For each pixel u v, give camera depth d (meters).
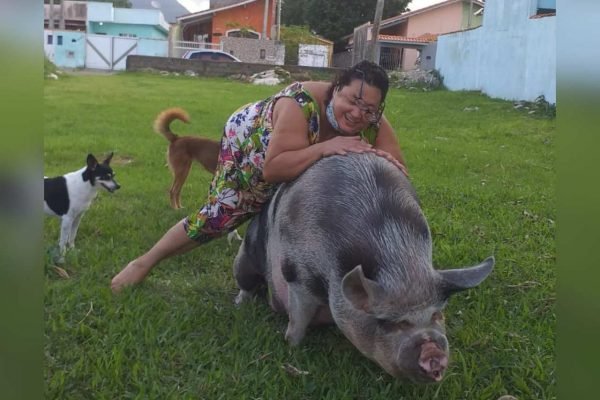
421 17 42.41
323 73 27.19
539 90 18.03
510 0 19.91
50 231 5.81
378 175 3.36
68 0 43.03
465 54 23.77
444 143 11.76
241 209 4.18
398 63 38.00
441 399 3.25
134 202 6.88
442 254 5.26
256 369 3.48
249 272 4.29
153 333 3.73
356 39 39.53
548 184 8.40
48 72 22.77
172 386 3.26
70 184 5.33
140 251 5.25
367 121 3.59
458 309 4.30
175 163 6.86
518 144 11.95
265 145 3.86
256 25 43.88
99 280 4.59
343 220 3.21
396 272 2.95
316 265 3.30
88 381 3.27
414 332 2.81
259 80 25.44
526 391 3.33
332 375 3.43
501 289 4.65
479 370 3.50
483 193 7.61
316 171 3.45
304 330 3.68
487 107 17.92
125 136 11.05
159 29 43.91
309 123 3.64
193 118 13.52
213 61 27.73
